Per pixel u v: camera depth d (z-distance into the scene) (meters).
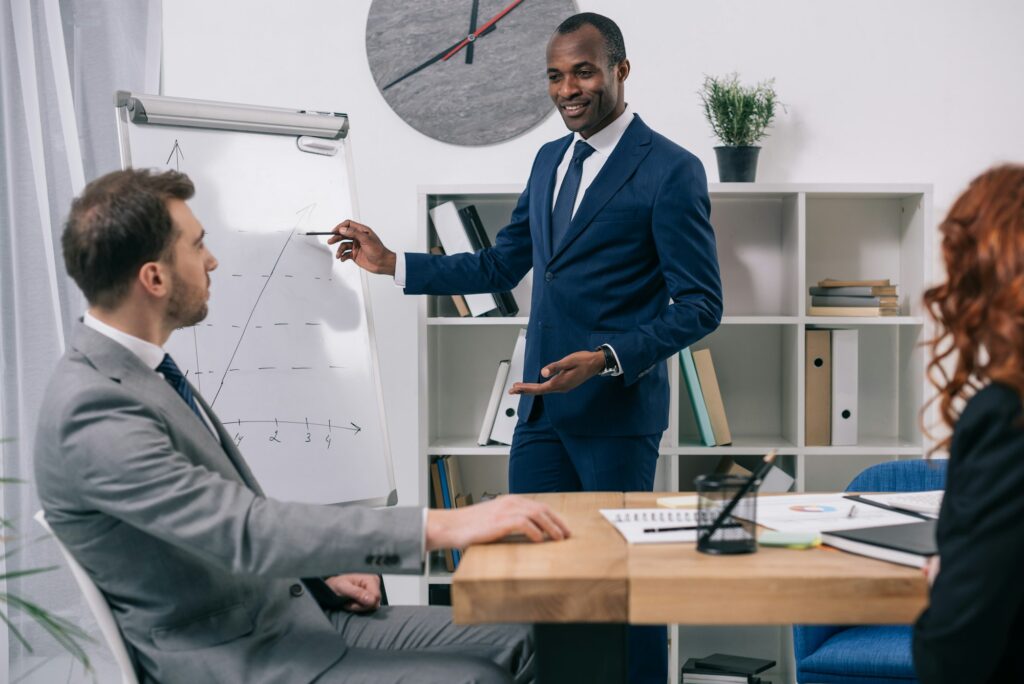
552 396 2.24
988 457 0.98
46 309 2.99
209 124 2.42
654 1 3.01
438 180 3.11
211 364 2.31
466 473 3.17
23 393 2.96
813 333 2.83
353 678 1.42
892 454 2.79
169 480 1.29
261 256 2.41
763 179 3.03
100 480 1.29
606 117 2.30
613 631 1.28
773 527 1.36
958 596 0.98
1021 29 2.96
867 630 2.05
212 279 2.34
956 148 2.99
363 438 2.46
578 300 2.23
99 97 3.12
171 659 1.36
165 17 3.12
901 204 3.01
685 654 2.98
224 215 2.39
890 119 3.00
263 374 2.36
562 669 1.29
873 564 1.19
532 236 2.41
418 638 1.72
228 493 1.32
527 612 1.15
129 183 1.46
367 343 2.52
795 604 1.13
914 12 2.97
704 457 3.03
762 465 1.26
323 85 3.12
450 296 3.07
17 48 2.96
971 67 2.97
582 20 2.25
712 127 2.89
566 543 1.32
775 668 2.95
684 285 2.17
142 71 3.11
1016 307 0.99
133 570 1.35
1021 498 0.96
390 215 3.13
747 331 3.06
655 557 1.24
